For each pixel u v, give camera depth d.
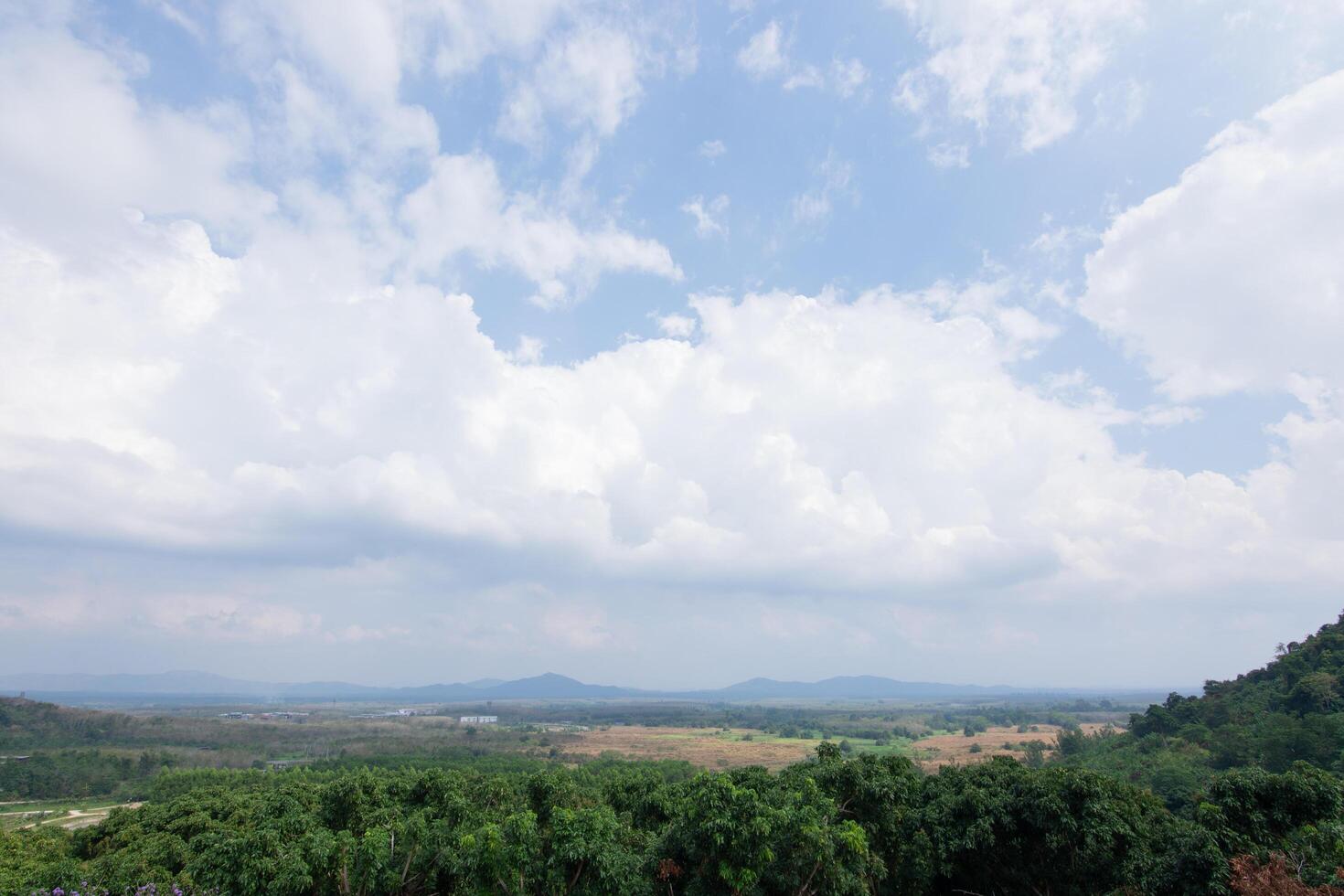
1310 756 66.12
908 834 34.22
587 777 70.44
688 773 109.38
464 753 156.12
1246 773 27.08
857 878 28.03
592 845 28.38
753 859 26.48
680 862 28.92
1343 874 21.58
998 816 31.70
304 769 101.88
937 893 34.47
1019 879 31.58
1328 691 78.12
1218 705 93.25
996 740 190.25
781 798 30.28
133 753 139.00
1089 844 28.75
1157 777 72.75
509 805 38.22
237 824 43.41
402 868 32.12
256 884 28.48
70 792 115.06
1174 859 26.34
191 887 29.42
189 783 87.25
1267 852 24.44
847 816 32.78
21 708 165.75
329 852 29.53
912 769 37.38
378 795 37.56
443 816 36.22
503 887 28.62
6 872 34.25
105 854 39.09
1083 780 30.45
